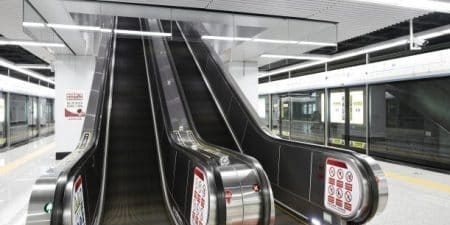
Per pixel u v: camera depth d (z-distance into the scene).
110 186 4.52
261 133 5.11
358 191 3.05
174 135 4.96
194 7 5.56
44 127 15.48
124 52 9.07
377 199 3.01
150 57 8.62
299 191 4.03
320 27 6.45
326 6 5.30
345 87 9.66
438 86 7.52
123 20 9.09
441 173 6.69
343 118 9.92
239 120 6.05
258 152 5.20
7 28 6.36
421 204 4.55
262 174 3.21
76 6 5.36
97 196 3.86
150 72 7.93
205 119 6.54
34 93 13.20
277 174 4.56
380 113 8.80
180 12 5.86
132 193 4.38
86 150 3.51
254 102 10.43
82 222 2.63
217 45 8.54
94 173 3.68
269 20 6.18
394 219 3.96
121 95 7.11
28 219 2.18
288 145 4.30
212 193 2.67
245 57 9.68
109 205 4.06
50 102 16.89
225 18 6.12
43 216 2.20
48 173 2.52
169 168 4.64
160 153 5.42
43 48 8.15
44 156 8.78
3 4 4.99
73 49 7.92
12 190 5.25
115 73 7.94
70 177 2.39
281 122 13.92
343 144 9.97
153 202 4.18
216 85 7.39
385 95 8.75
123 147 5.50
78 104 8.54
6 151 9.84
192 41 8.62
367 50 8.37
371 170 3.08
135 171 4.92
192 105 6.91
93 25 6.34
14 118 11.11
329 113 10.55
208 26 7.57
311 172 3.80
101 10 5.62
